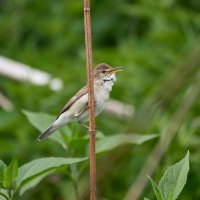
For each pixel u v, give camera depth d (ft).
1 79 51.78
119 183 40.70
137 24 57.47
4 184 25.43
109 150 29.96
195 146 40.52
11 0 62.08
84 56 52.65
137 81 46.98
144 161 40.75
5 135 45.32
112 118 45.16
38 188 41.75
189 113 41.39
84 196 30.42
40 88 47.14
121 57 48.96
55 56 54.90
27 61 52.75
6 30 60.13
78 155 32.24
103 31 58.03
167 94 31.27
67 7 60.70
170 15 53.06
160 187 23.49
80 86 47.73
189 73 30.76
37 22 60.13
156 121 39.93
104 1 59.47
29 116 32.19
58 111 46.29
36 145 44.06
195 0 56.80
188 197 39.01
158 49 50.01
